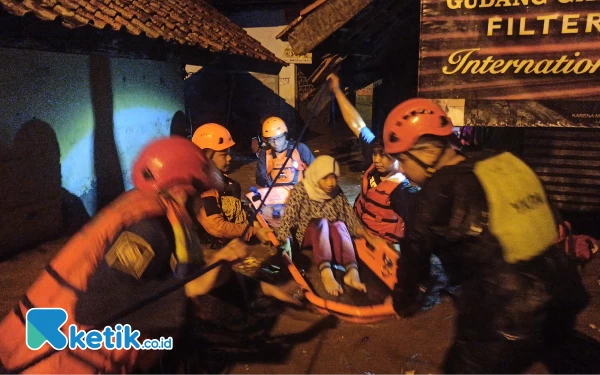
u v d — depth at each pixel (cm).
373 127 950
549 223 208
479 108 405
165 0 991
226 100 1413
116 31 555
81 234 197
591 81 380
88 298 190
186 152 211
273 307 370
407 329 339
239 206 427
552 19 379
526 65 391
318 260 398
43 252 523
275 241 418
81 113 627
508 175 208
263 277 411
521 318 198
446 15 399
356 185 845
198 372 253
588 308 353
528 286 199
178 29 768
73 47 507
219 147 411
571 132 541
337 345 322
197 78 1398
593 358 294
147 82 805
